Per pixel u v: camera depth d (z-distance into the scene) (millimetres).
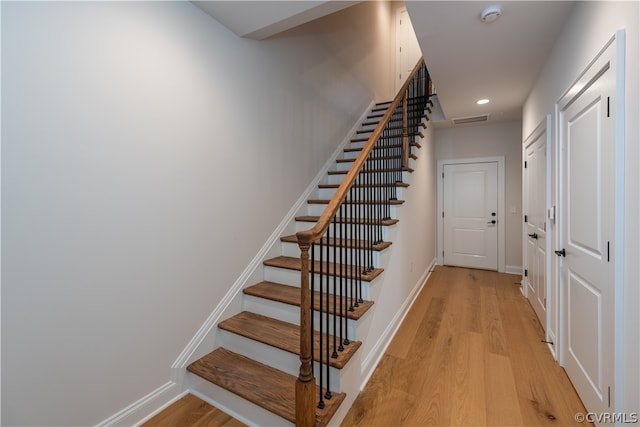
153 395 1741
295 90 2971
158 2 1742
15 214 1231
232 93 2240
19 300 1249
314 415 1402
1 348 1212
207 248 2055
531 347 2434
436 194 5266
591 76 1591
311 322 1426
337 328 1939
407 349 2418
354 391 1817
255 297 2260
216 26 2107
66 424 1396
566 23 2000
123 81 1575
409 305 3295
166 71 1783
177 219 1860
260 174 2512
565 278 2064
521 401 1809
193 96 1944
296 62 2988
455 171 5117
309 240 1348
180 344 1888
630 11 1238
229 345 2090
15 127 1225
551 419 1666
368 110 4758
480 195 4961
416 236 3633
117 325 1577
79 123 1409
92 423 1485
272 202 2648
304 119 3107
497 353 2346
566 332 2062
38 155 1286
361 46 4477
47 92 1307
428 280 4363
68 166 1377
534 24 2039
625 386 1289
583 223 1723
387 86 5734
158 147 1746
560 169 2148
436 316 3080
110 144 1525
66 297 1386
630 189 1251
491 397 1847
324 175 3434
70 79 1377
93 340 1483
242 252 2340
